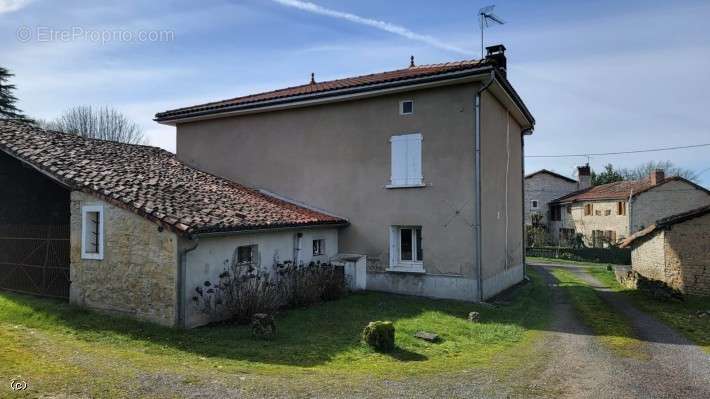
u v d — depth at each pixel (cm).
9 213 1254
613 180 5528
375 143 1380
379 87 1320
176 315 843
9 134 1211
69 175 991
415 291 1302
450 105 1277
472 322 1004
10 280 1158
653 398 575
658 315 1209
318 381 590
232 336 809
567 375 664
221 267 953
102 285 938
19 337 748
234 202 1202
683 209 3388
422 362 710
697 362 754
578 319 1127
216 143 1684
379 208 1366
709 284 1453
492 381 625
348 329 893
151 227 879
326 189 1455
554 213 4638
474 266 1230
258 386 557
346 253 1408
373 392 558
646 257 1834
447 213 1272
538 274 2288
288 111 1538
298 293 1108
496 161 1453
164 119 1725
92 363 623
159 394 515
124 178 1084
